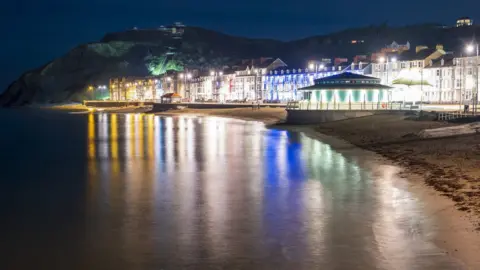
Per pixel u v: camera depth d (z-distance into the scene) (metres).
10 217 25.28
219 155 51.12
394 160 42.62
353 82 97.12
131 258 18.88
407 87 101.94
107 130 95.75
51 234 22.19
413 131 61.22
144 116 162.38
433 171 34.94
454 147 44.78
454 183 30.33
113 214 25.75
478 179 30.61
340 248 19.45
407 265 17.39
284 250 19.41
